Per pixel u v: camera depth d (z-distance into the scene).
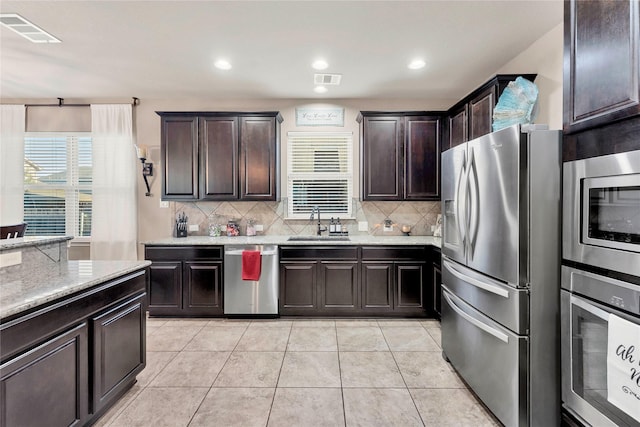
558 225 1.58
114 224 3.94
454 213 2.26
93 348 1.67
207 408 1.91
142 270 2.15
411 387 2.13
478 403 1.97
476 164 1.94
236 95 3.84
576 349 1.41
